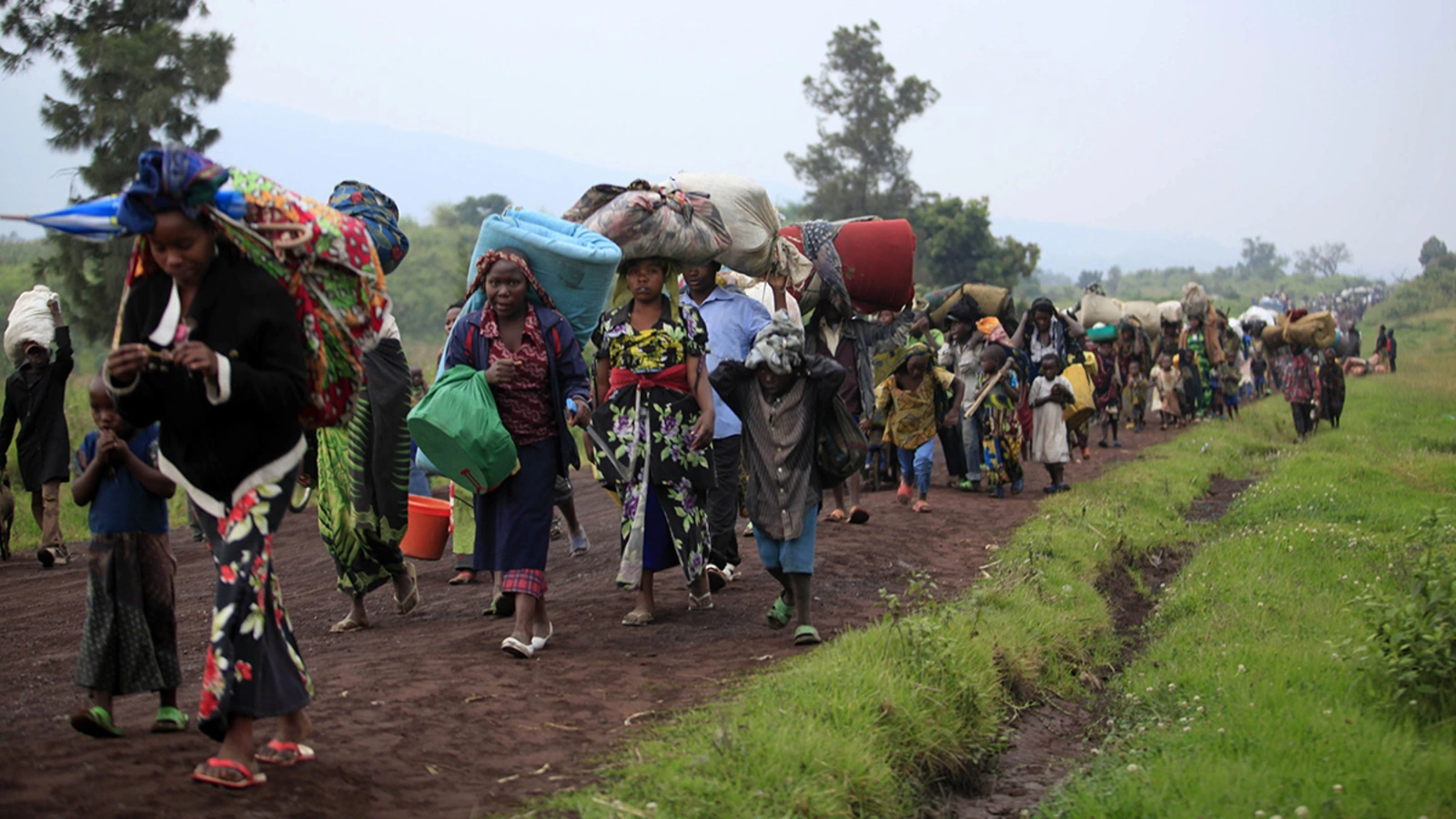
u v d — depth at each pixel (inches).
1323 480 515.8
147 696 203.8
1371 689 219.5
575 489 613.9
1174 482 534.0
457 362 235.3
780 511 248.1
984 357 491.8
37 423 410.9
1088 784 188.1
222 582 142.7
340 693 198.7
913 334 501.0
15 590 358.6
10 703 204.1
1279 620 289.0
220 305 143.6
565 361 236.8
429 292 2294.5
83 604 324.2
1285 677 231.1
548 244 233.0
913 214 2610.7
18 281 1461.6
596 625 269.1
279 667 146.6
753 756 161.5
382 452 264.8
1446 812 167.2
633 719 191.2
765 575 329.7
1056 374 503.5
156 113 917.8
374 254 158.9
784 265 352.8
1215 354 879.7
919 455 444.1
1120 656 281.6
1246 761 185.3
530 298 238.1
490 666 222.5
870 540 373.4
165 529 169.5
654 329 261.9
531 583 232.5
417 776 159.2
